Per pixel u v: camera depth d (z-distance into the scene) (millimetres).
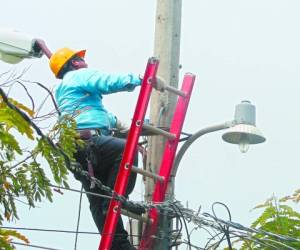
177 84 21922
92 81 19656
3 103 15273
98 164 19828
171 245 20016
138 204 19375
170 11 22297
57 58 21156
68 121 16328
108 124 20156
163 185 20094
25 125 15281
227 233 20156
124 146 19859
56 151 15703
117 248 19516
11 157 15227
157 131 20047
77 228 17875
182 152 20953
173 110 21375
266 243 21000
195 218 20047
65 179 15773
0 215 15445
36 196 15547
